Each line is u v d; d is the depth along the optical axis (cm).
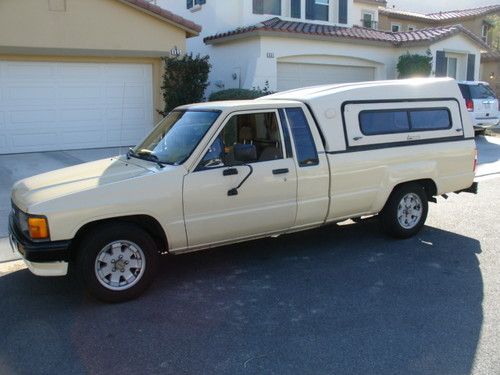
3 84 1309
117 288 498
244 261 615
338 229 743
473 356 396
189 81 1443
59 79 1369
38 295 525
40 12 1295
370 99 645
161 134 600
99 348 417
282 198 574
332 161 604
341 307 486
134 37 1416
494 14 3409
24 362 397
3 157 1284
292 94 641
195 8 1906
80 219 473
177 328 450
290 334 435
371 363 388
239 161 543
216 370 382
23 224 487
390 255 630
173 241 521
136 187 496
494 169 1206
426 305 488
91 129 1429
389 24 3008
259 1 1811
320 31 1741
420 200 695
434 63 2014
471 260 610
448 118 712
